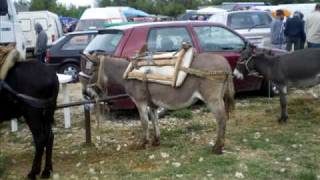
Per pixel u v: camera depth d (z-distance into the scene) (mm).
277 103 10508
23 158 7594
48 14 23000
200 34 9953
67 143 8227
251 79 10672
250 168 6582
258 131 8383
